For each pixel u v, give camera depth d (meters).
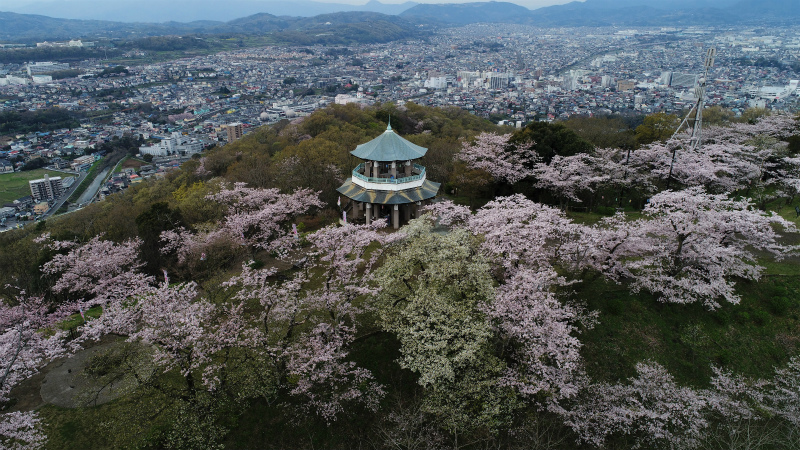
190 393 30.25
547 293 32.59
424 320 31.69
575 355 29.25
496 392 31.11
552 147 64.69
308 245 49.88
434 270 32.97
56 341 31.09
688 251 39.56
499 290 33.19
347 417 31.59
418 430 30.91
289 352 31.61
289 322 35.59
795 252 43.81
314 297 34.44
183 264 47.06
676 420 31.09
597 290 40.66
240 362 31.98
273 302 32.91
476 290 34.06
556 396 30.69
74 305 37.75
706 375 35.16
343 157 68.88
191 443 28.98
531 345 29.95
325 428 31.06
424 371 29.59
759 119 78.44
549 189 58.28
